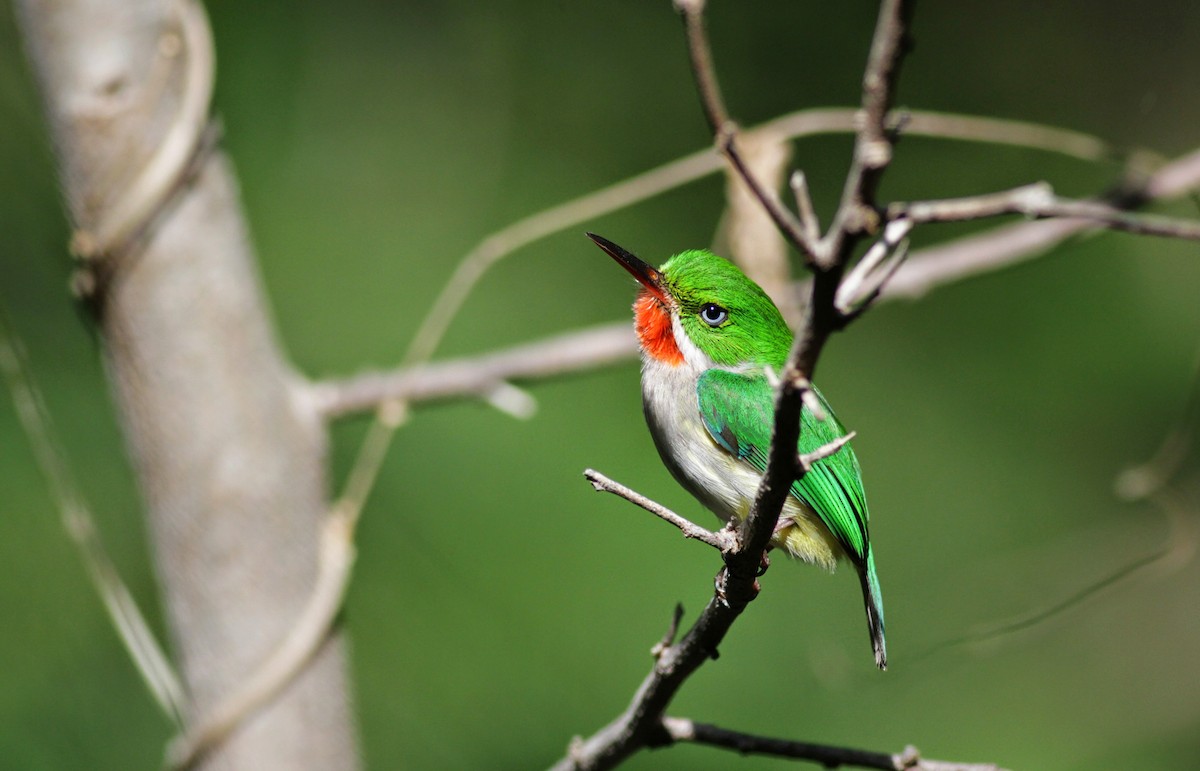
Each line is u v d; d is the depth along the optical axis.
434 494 10.57
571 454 11.09
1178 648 12.86
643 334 7.63
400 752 9.59
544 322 12.00
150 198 6.14
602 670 10.30
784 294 8.10
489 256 7.95
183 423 6.33
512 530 10.64
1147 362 13.44
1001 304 13.70
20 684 8.89
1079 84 14.47
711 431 7.32
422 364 7.70
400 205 12.23
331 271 11.70
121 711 8.99
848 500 7.31
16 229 9.42
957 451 13.06
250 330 6.53
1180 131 14.74
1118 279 13.83
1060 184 13.73
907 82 14.11
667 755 10.54
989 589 12.16
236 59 11.74
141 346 6.27
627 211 12.82
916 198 13.57
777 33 13.40
